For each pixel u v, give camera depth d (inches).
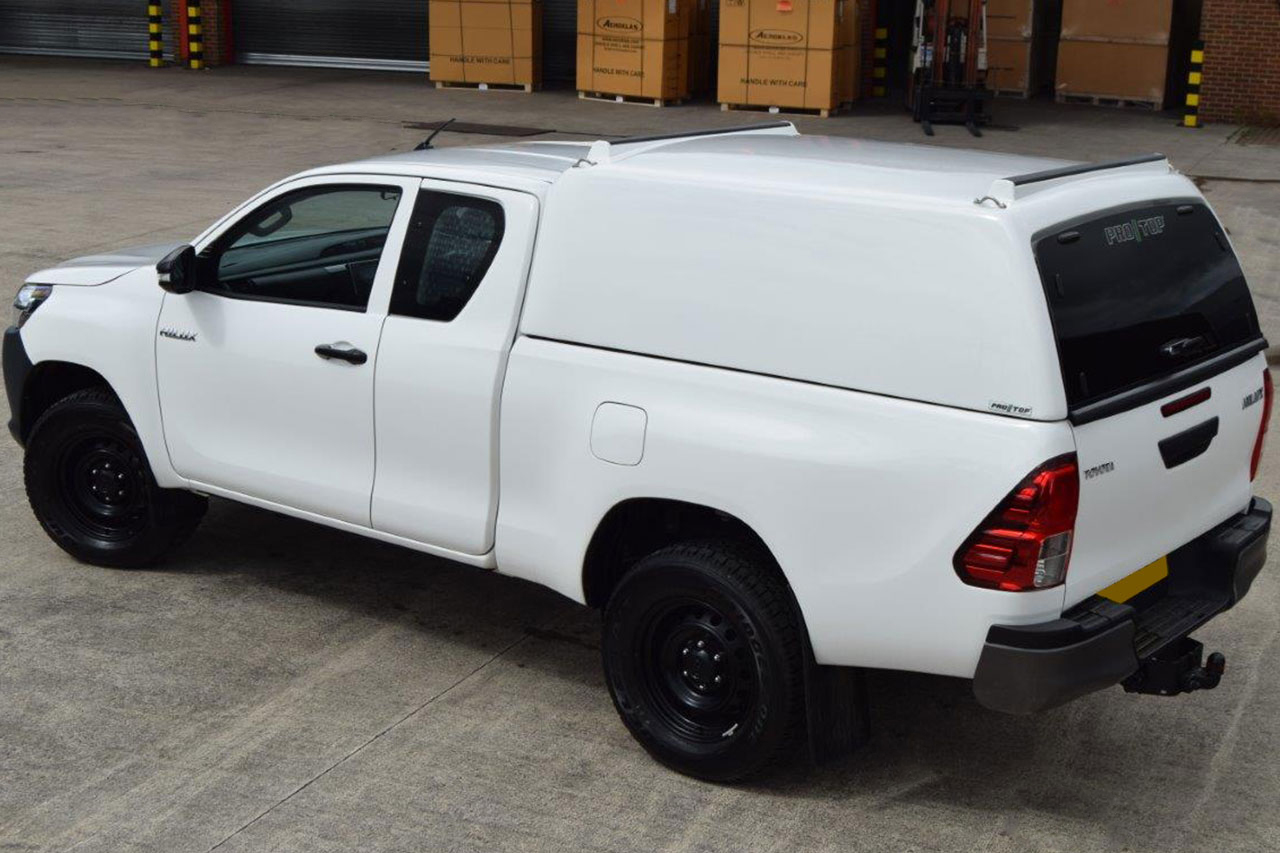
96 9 1158.3
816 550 168.9
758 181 174.7
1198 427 177.6
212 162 697.6
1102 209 168.2
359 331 207.3
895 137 808.3
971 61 839.7
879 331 164.6
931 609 163.2
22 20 1179.3
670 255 179.5
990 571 157.9
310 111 890.1
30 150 717.9
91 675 209.6
